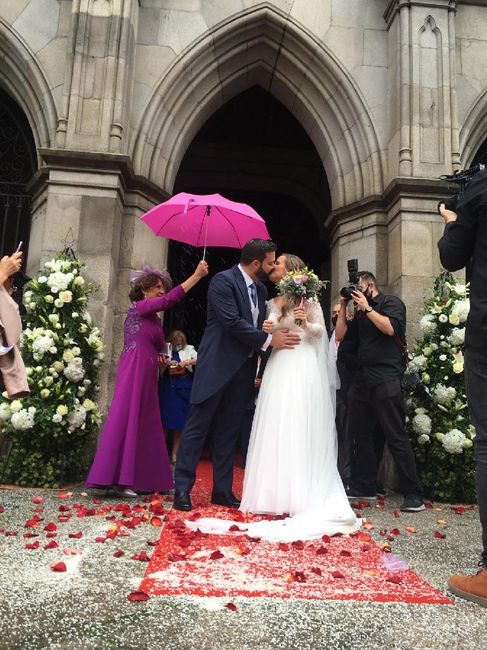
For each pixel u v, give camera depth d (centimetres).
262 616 177
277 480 333
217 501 368
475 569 241
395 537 300
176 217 441
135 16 592
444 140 572
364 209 605
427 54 590
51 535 266
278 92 680
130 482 378
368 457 437
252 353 373
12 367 275
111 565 224
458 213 221
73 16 562
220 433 374
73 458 455
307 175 1019
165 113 609
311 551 259
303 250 1104
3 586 194
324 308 999
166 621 170
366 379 412
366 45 632
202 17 617
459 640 164
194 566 226
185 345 624
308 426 342
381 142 611
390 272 581
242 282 372
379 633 167
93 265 529
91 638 156
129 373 404
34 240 577
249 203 1105
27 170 673
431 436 459
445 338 467
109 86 552
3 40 599
